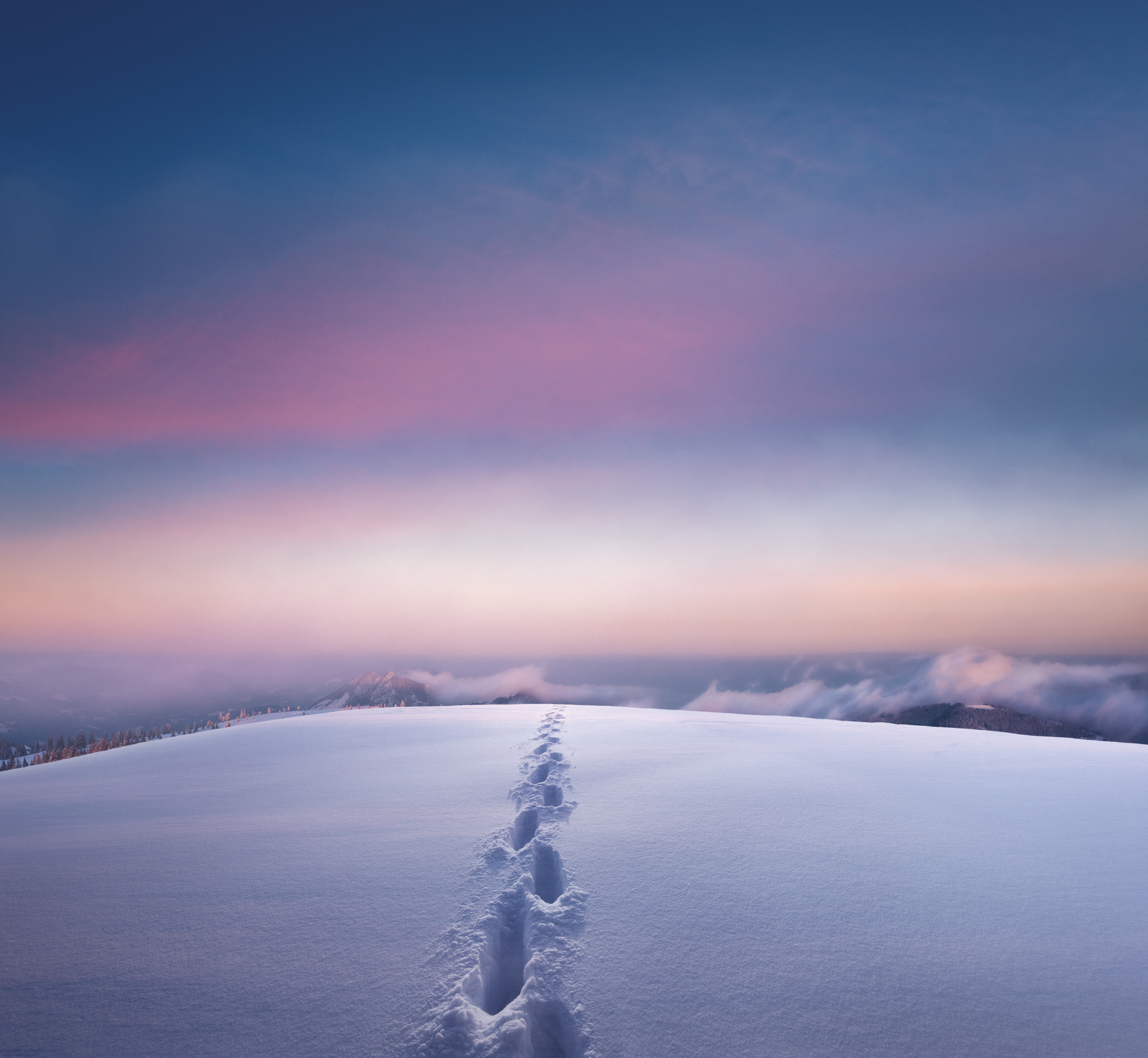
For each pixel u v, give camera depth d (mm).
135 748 13531
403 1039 3656
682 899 5273
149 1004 4023
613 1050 3568
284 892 5566
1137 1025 3734
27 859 6438
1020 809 7582
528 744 12102
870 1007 3916
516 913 5289
